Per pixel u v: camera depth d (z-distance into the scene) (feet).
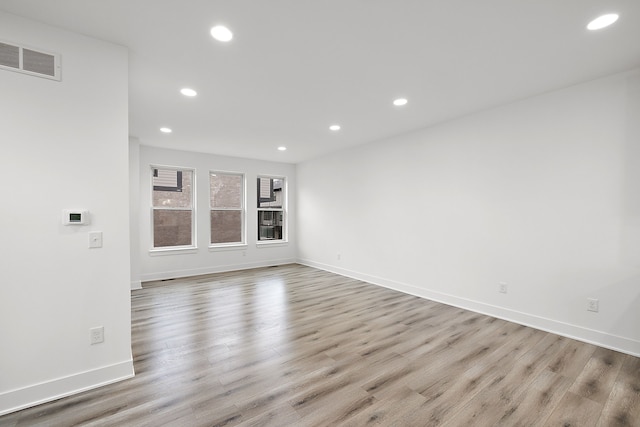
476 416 5.73
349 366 7.59
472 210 11.78
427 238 13.50
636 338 8.10
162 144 16.51
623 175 8.30
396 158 14.89
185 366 7.56
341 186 18.42
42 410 5.86
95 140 6.65
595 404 6.07
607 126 8.54
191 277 17.85
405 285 14.53
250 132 14.15
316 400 6.23
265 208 21.66
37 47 6.05
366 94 9.79
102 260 6.74
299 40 6.77
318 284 16.16
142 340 9.08
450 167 12.51
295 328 10.07
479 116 11.48
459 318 11.00
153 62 7.70
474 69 8.14
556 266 9.57
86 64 6.55
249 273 19.02
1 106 5.75
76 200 6.44
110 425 5.48
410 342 8.98
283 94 9.76
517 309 10.51
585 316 9.00
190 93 9.62
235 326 10.23
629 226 8.21
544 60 7.65
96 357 6.67
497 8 5.67
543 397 6.31
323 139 15.53
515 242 10.53
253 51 7.22
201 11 5.75
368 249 16.60
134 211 15.08
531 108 10.03
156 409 5.92
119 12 5.76
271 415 5.75
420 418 5.68
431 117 12.07
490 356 8.09
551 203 9.64
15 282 5.87
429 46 7.03
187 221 18.71
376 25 6.23
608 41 6.78
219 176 19.97
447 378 7.04
